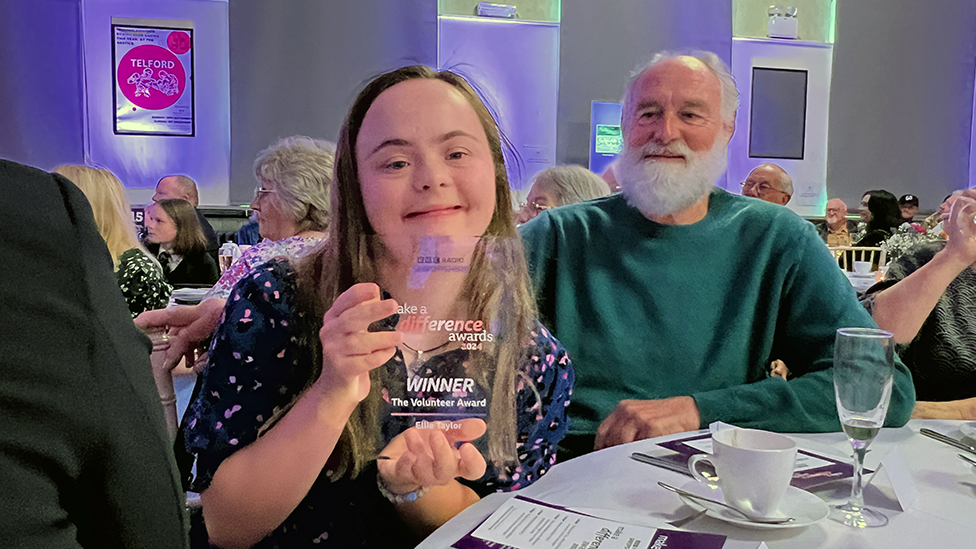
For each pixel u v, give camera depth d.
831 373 1.16
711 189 1.38
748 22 5.67
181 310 1.34
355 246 0.76
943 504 0.68
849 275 2.85
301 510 0.82
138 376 0.46
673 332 1.33
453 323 0.66
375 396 0.66
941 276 1.37
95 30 4.85
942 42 5.93
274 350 0.79
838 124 5.87
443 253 0.65
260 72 5.00
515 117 5.38
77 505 0.44
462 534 0.61
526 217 2.22
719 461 0.65
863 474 0.77
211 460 0.76
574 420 1.32
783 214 1.36
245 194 5.11
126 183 5.03
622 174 1.40
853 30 5.78
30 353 0.40
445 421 0.66
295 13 4.99
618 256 1.36
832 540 0.60
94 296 0.44
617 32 5.45
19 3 4.68
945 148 6.04
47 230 0.43
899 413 0.95
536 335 0.83
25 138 4.80
